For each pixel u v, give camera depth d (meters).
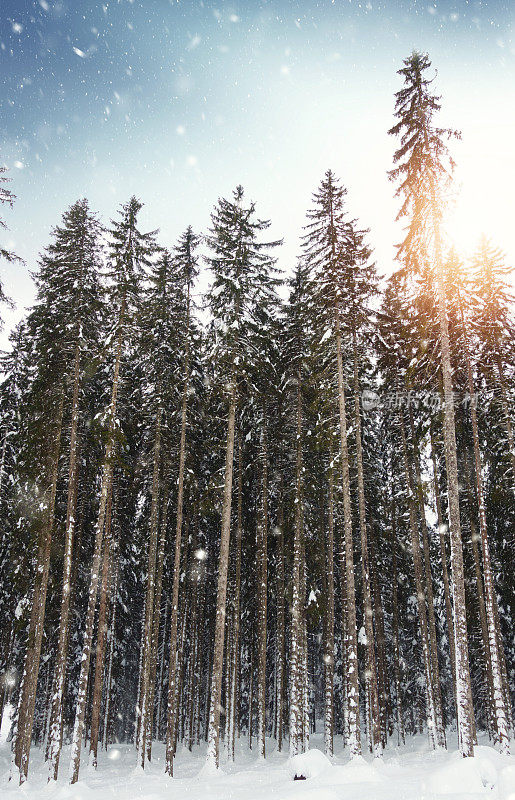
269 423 25.88
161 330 24.05
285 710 31.31
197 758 25.42
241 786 15.29
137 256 22.23
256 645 30.31
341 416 20.09
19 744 18.75
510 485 20.92
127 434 22.12
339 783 13.45
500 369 21.23
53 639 24.83
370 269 20.84
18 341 24.72
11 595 24.02
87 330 21.95
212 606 31.28
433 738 21.64
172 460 24.92
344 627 24.27
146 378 24.31
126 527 26.56
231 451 21.22
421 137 18.44
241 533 28.25
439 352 19.23
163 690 33.44
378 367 23.89
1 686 25.47
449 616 24.77
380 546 26.92
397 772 14.76
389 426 26.47
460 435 23.61
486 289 21.50
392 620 29.44
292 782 14.39
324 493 26.02
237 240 22.39
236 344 21.14
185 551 29.02
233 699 24.97
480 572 23.22
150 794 14.62
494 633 18.47
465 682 14.24
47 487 20.41
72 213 22.53
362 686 30.92
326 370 21.28
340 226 21.58
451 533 15.56
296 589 22.27
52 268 22.03
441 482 25.44
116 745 30.27
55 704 18.62
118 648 29.30
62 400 21.22
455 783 11.24
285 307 24.58
